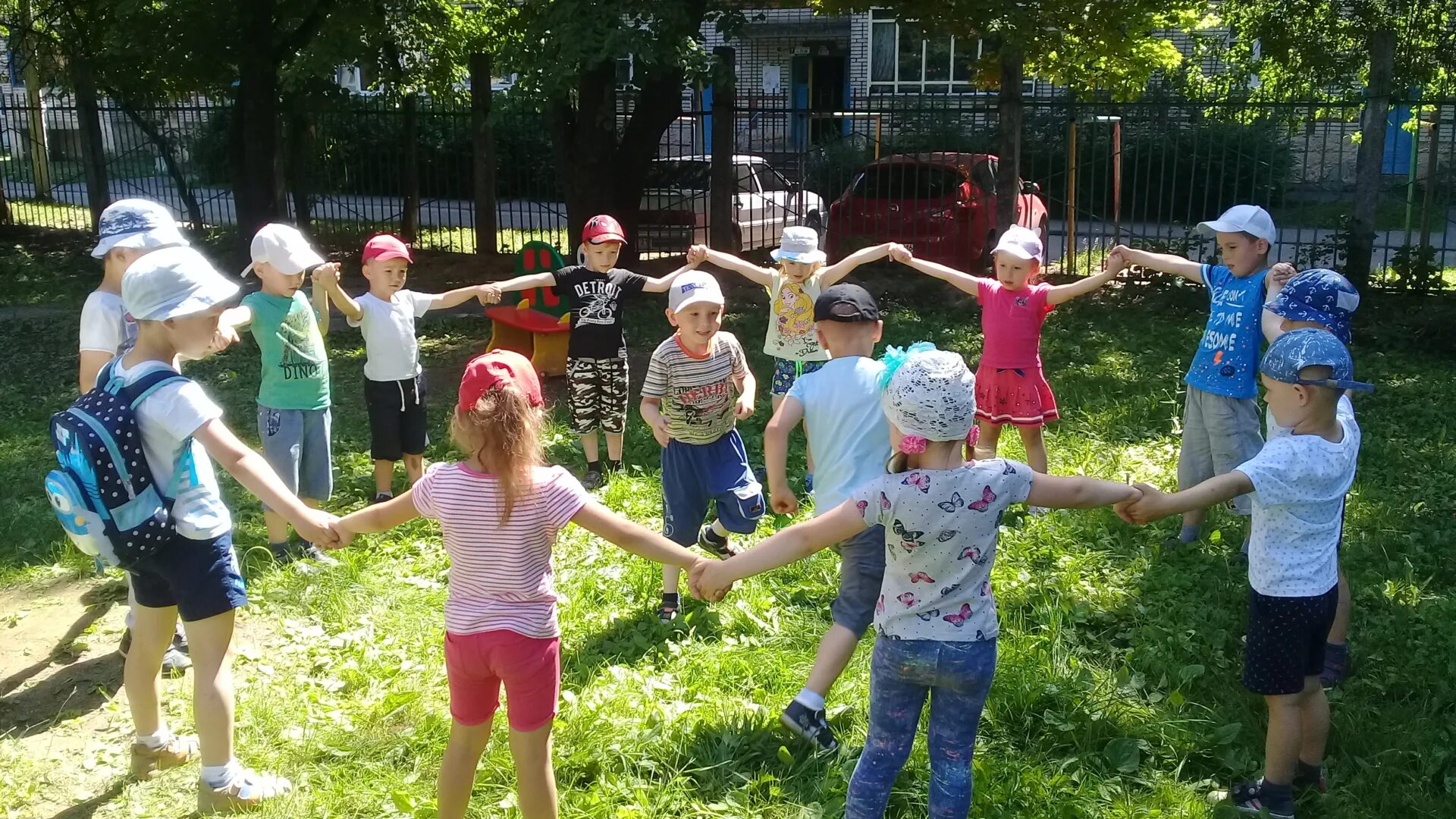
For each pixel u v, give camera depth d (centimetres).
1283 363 340
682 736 399
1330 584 344
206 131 1786
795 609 507
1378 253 1678
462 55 1578
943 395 301
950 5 1239
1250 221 523
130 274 336
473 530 311
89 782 389
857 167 1722
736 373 490
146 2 1302
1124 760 388
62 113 2267
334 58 1221
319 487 558
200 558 350
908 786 372
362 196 1931
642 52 997
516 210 2222
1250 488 331
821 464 394
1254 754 392
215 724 358
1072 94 1480
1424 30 1285
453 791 327
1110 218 1964
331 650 478
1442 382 906
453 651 315
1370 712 413
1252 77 1752
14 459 746
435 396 905
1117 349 1035
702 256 692
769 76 3083
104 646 494
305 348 539
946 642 307
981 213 1387
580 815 359
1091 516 614
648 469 706
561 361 928
